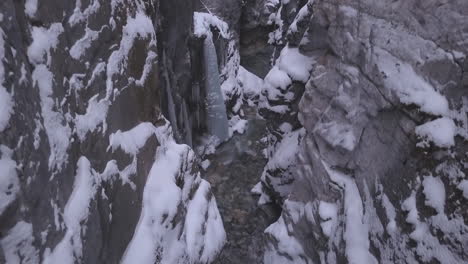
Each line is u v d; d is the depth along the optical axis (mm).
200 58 14352
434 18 3705
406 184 3896
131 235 3621
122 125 3900
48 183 2354
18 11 2311
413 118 3807
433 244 3377
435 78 3666
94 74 3352
